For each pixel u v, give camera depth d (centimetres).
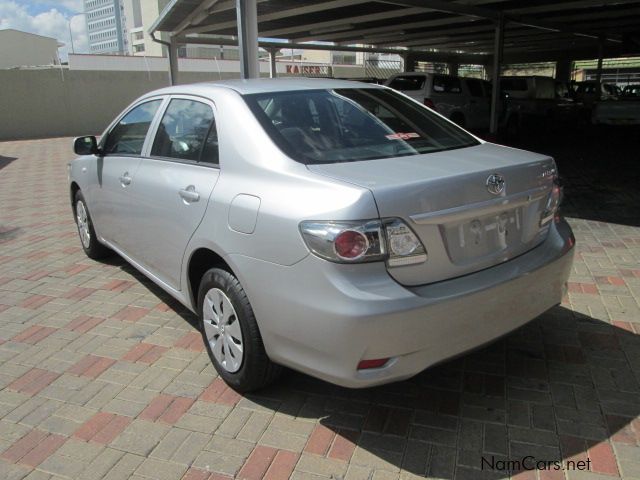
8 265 561
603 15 1523
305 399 314
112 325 415
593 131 1888
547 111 1828
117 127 471
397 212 247
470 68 3803
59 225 722
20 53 5116
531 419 291
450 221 262
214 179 317
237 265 287
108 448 278
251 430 288
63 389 332
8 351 380
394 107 368
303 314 255
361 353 244
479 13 1297
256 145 302
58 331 408
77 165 539
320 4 1126
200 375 342
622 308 418
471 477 252
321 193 255
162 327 410
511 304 281
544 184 309
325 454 269
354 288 241
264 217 272
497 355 355
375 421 293
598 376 329
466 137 362
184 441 281
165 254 371
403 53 2477
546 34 1966
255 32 723
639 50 1853
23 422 302
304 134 309
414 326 246
